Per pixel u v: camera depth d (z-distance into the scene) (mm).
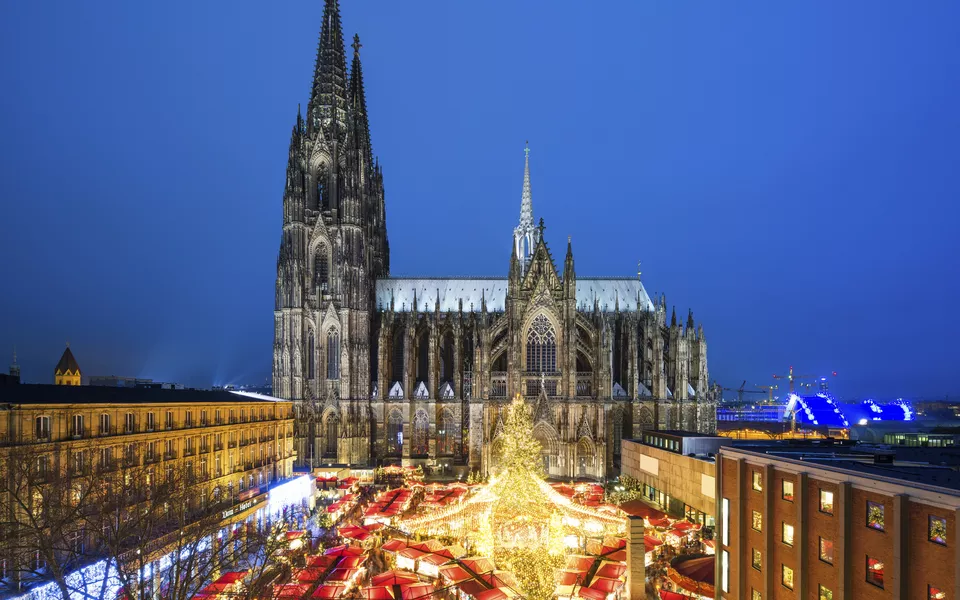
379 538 70250
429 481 115125
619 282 142750
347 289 121938
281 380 121125
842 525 36344
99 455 57562
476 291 139250
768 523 44281
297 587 50969
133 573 45156
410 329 125312
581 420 115625
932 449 52625
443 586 52938
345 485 106562
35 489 47062
